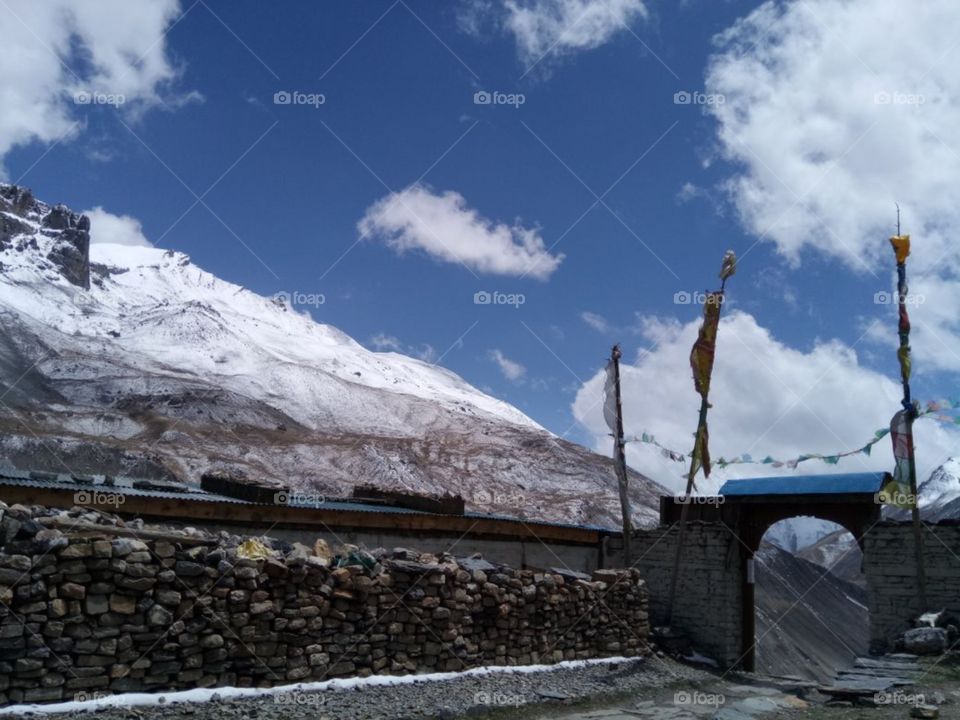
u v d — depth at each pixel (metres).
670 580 24.44
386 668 14.28
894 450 20.62
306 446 134.12
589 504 119.38
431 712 12.70
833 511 22.31
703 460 23.61
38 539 10.53
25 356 161.75
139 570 11.22
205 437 128.50
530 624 17.72
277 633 12.69
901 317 20.70
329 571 13.79
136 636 11.08
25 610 10.13
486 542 22.72
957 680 16.12
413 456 135.88
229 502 16.92
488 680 15.47
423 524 20.88
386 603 14.51
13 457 84.62
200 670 11.69
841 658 52.78
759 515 23.97
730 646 22.72
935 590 19.94
